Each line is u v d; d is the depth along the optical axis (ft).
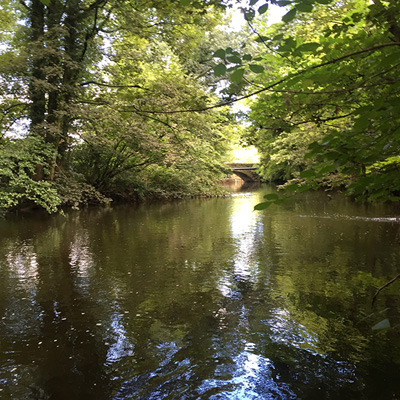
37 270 21.93
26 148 36.91
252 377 10.95
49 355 12.15
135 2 35.76
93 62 43.45
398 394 10.07
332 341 13.03
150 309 16.01
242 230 35.94
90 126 42.91
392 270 21.02
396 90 5.45
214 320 14.89
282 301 16.80
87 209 56.85
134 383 10.68
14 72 36.99
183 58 43.91
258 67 5.38
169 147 56.80
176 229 37.01
